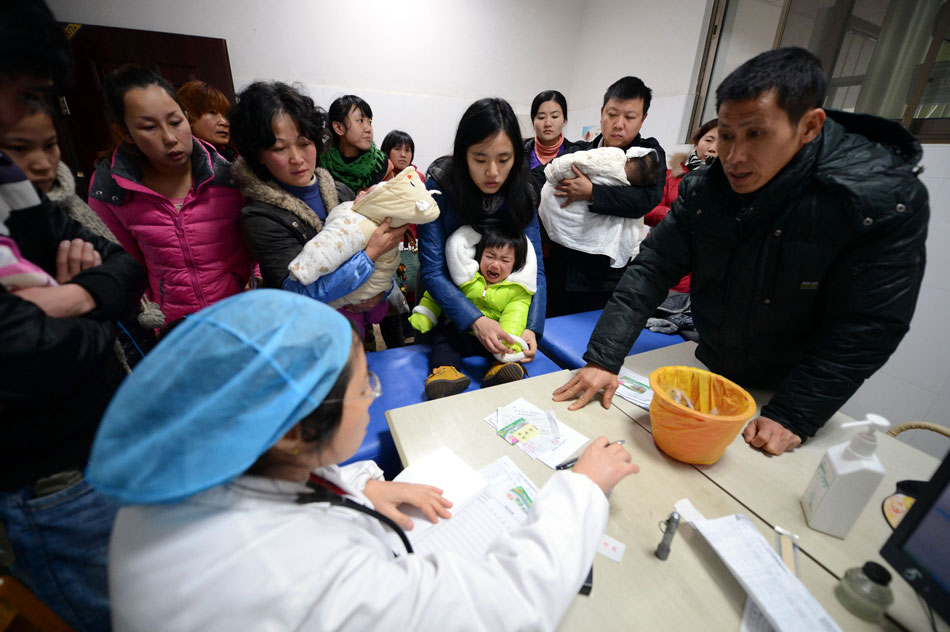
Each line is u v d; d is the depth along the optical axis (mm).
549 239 1906
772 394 1052
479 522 655
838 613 521
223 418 330
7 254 555
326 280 1098
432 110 3580
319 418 396
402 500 672
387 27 3221
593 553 484
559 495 524
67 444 625
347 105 2234
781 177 773
